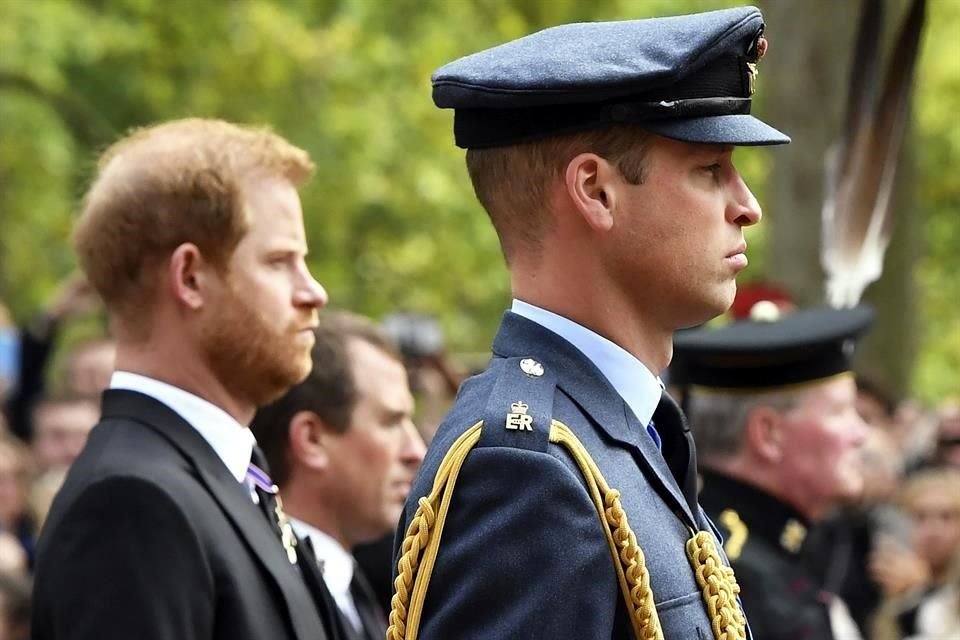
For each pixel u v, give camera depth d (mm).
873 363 29734
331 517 12844
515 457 7809
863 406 26062
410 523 8117
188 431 10258
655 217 8125
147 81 47750
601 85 7988
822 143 27312
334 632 10695
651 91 8086
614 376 8266
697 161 8211
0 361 23469
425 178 47844
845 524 23281
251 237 10508
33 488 19828
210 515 9844
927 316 62625
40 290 49562
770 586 14516
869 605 22750
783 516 15062
